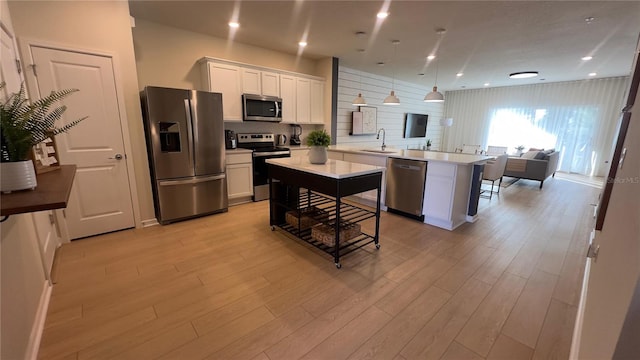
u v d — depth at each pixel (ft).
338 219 7.63
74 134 8.89
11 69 6.98
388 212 12.80
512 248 9.14
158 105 10.12
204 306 6.10
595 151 22.81
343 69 19.12
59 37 8.30
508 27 11.35
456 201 10.56
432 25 11.25
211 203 11.99
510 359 4.80
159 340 5.14
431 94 14.42
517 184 19.63
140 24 11.23
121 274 7.32
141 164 10.37
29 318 4.95
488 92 27.89
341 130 19.90
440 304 6.26
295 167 8.70
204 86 12.87
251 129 15.12
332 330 5.44
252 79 13.61
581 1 8.93
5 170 3.63
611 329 1.93
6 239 4.41
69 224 9.14
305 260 8.20
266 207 13.29
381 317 5.83
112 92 9.41
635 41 12.60
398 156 11.83
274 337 5.25
